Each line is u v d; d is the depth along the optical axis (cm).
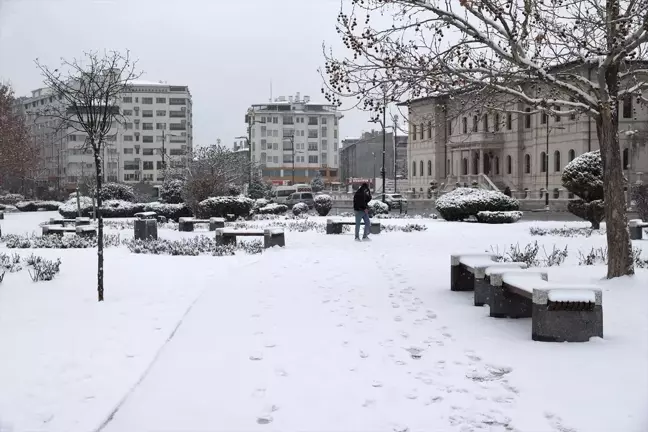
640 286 968
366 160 11756
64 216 3616
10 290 965
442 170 7188
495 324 762
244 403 508
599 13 1051
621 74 1083
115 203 3738
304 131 11806
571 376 557
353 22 1048
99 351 649
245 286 1034
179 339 699
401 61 1045
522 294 721
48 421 470
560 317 670
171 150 11244
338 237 2050
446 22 1057
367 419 473
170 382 559
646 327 730
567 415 473
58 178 7962
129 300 905
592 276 1102
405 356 633
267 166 11694
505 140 6488
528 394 518
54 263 1226
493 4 980
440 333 723
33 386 543
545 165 6000
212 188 3178
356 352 650
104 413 484
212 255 1475
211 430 456
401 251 1606
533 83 1126
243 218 3078
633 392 515
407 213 4328
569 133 5656
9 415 479
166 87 11219
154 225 1947
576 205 2345
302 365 606
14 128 4941
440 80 1046
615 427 449
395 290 1006
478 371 579
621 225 1030
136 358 628
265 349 661
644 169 4956
